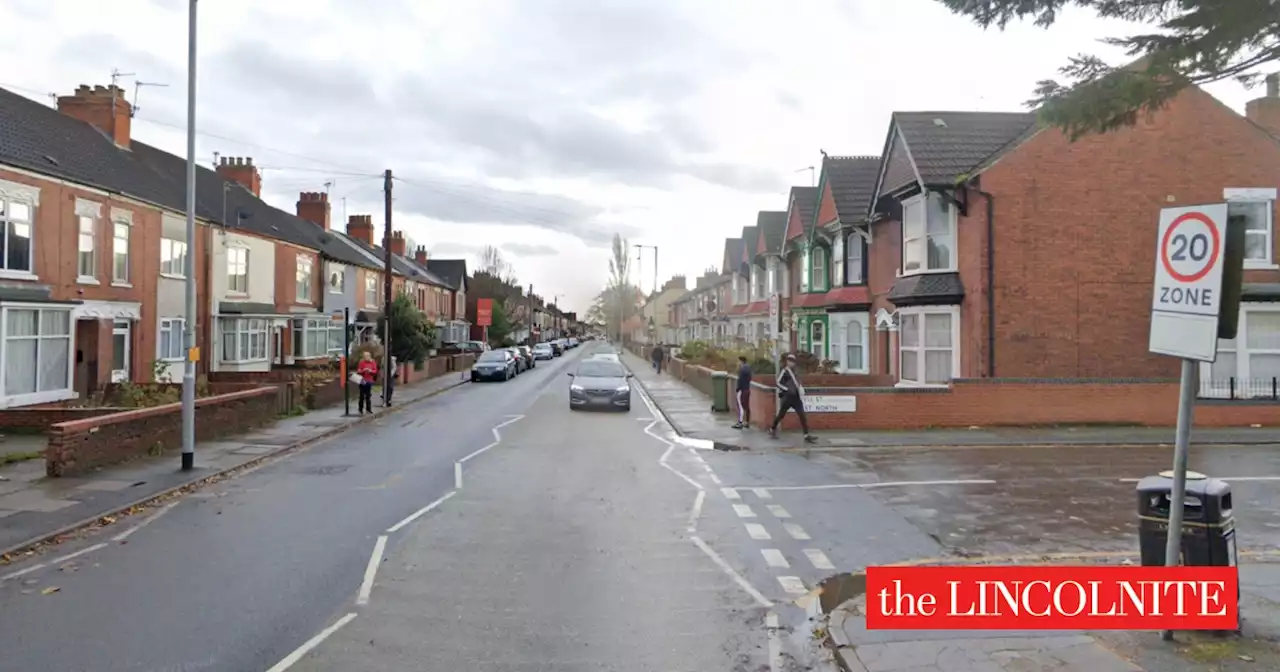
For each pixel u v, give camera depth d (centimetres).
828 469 1341
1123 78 618
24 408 1709
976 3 638
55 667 535
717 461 1427
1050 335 1888
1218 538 552
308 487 1184
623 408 2381
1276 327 1895
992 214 1886
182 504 1070
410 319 3572
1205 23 580
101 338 2202
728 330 5216
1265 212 1914
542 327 12656
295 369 3188
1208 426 1792
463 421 2106
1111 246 1903
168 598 680
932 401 1808
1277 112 2098
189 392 1299
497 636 596
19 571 764
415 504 1059
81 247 2134
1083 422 1817
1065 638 566
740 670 541
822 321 2886
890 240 2420
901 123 2189
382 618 633
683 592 702
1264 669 500
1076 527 932
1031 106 682
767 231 3966
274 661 547
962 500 1086
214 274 2889
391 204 2641
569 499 1092
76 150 2288
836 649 558
